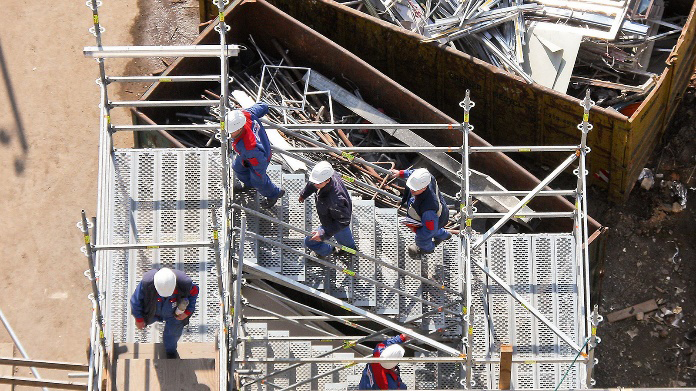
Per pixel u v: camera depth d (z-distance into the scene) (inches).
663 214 779.4
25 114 834.2
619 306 740.0
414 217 586.2
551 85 759.1
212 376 496.4
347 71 778.8
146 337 547.8
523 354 603.5
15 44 873.5
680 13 827.4
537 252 622.5
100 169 571.2
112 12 896.3
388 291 608.1
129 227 579.5
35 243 771.4
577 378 592.1
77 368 516.1
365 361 535.5
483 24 775.1
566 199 738.2
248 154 556.4
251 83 793.6
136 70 864.9
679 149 812.0
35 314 740.0
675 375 706.8
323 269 602.5
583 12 785.6
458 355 560.7
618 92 782.5
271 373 584.7
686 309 735.1
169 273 486.3
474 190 720.3
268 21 789.2
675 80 753.0
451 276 624.1
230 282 530.0
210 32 768.3
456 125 593.0
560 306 610.9
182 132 769.6
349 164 736.3
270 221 589.0
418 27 789.2
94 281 468.4
